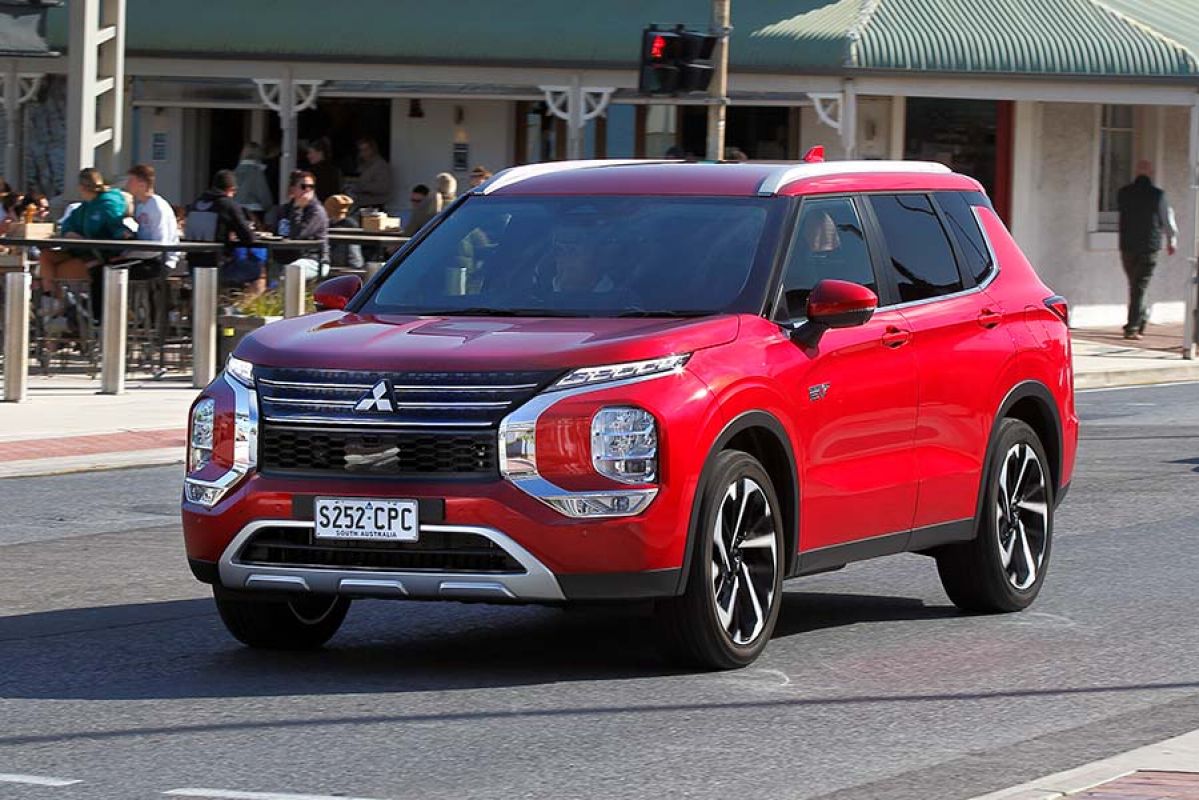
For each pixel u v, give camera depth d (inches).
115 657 530.9
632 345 484.4
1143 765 400.8
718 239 538.3
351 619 589.3
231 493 494.0
